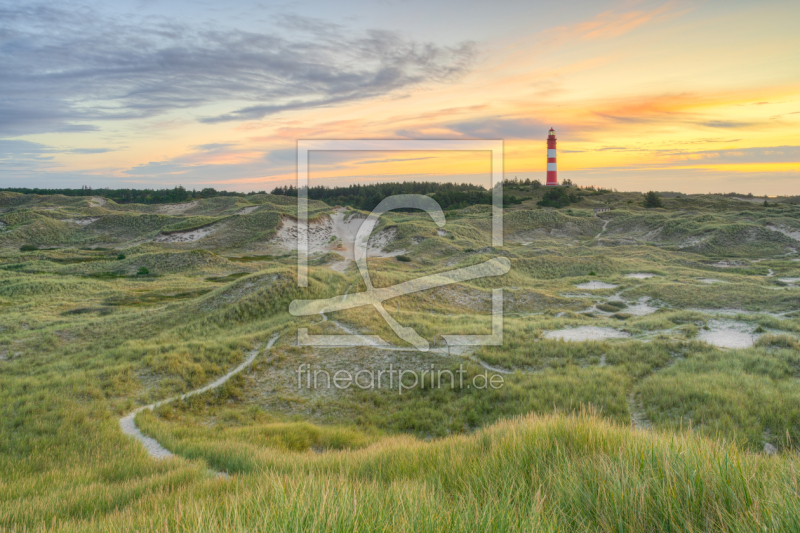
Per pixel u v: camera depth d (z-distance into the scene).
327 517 2.63
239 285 30.64
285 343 19.61
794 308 23.92
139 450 10.84
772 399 10.59
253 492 4.36
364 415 14.29
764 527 2.33
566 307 29.75
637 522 2.73
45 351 22.53
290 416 14.52
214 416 14.49
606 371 14.67
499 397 13.95
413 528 2.62
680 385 12.49
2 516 5.62
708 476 3.02
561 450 4.69
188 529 3.02
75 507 6.33
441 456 5.92
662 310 26.94
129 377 16.48
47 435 11.90
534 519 2.75
